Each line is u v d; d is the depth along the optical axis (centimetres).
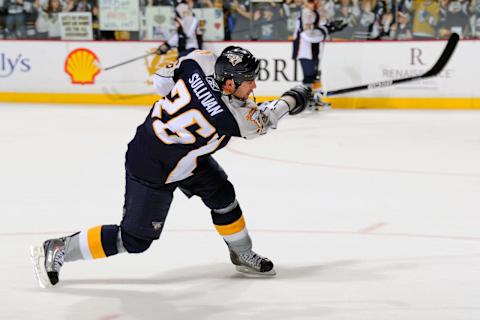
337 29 1862
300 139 1429
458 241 691
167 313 497
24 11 2092
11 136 1459
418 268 603
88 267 607
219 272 594
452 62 1888
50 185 979
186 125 495
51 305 514
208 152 515
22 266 611
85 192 933
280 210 823
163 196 522
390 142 1378
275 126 513
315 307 508
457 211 819
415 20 1969
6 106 1997
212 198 557
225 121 486
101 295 536
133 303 518
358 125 1638
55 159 1195
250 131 494
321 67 1941
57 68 2053
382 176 1039
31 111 1888
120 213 816
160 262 622
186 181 545
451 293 538
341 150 1285
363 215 799
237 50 485
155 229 527
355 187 957
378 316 489
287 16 2019
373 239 698
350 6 1980
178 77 512
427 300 522
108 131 1535
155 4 2041
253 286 557
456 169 1095
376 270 598
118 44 2022
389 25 1972
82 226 757
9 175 1054
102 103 2047
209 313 497
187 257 637
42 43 2048
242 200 877
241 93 489
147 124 515
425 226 750
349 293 539
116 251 535
